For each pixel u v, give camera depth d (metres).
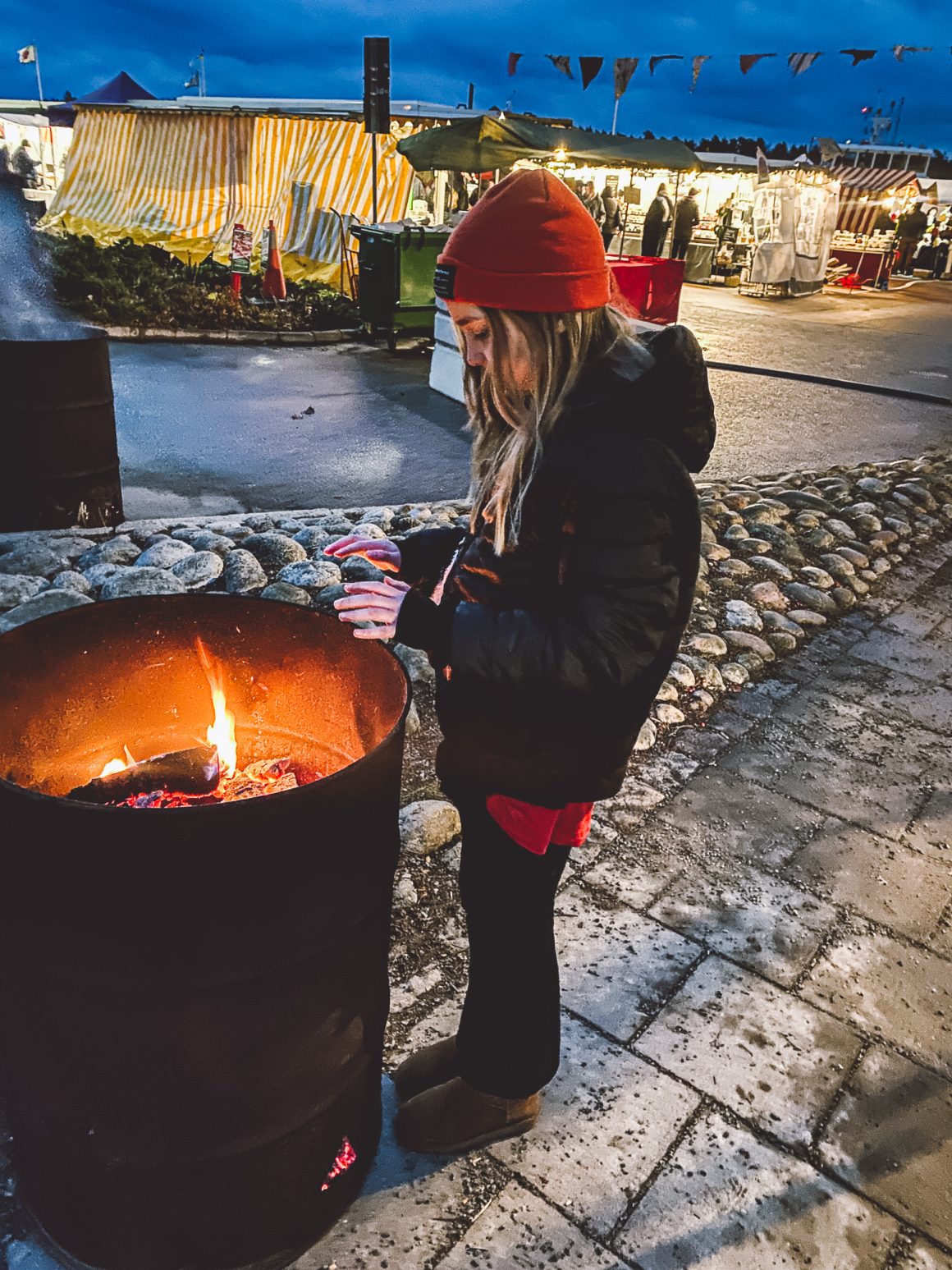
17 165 19.48
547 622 1.30
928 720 3.86
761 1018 2.37
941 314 17.61
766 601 4.68
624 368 1.27
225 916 1.23
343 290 12.42
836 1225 1.89
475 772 1.51
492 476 1.44
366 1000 1.59
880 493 6.29
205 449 6.53
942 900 2.85
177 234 13.90
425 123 13.45
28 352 4.16
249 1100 1.43
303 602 3.99
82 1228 1.60
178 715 1.90
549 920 1.68
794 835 3.08
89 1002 1.29
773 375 10.65
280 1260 1.71
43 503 4.48
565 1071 2.17
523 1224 1.83
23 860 1.21
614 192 17.89
